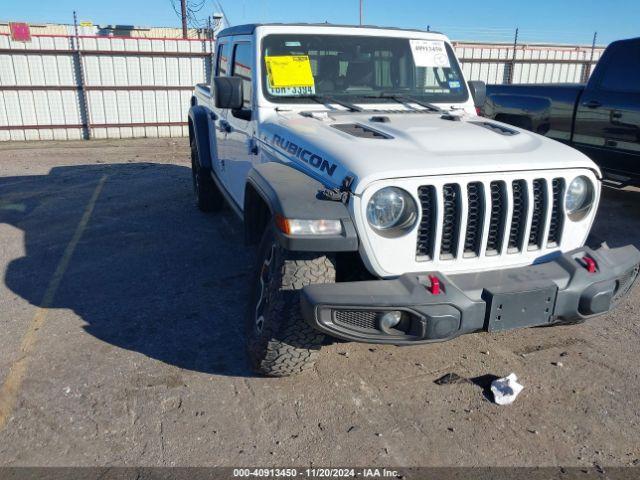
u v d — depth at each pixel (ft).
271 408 9.97
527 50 59.57
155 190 26.68
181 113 51.47
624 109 19.54
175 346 12.03
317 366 11.29
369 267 9.20
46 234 19.80
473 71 58.29
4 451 8.80
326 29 13.94
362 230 8.88
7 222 21.33
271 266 10.09
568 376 11.11
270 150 12.13
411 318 8.70
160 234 19.72
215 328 12.85
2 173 31.71
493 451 8.98
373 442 9.16
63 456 8.72
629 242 19.15
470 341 12.44
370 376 11.02
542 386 10.76
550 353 12.00
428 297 8.57
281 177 10.09
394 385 10.73
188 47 49.73
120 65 48.52
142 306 13.96
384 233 9.08
